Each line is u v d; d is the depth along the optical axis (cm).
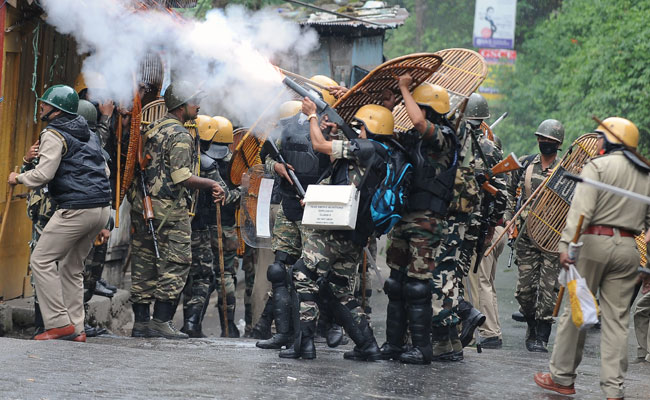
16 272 1634
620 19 5006
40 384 959
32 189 1316
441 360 1272
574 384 1171
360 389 1032
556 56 6253
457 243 1252
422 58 1110
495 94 6425
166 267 1439
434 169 1163
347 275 1198
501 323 1959
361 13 2614
